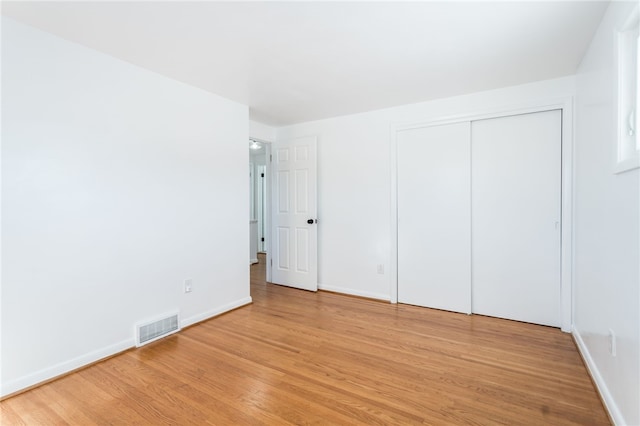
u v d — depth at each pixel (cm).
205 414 163
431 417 160
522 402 171
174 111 268
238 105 329
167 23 184
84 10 170
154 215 254
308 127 406
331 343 246
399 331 269
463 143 309
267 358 222
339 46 212
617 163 156
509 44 209
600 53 186
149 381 193
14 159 181
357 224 373
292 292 394
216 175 307
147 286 249
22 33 183
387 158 350
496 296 301
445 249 321
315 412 164
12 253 180
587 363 206
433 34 197
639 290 130
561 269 272
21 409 167
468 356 224
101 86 219
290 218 417
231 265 325
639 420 129
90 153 214
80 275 210
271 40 204
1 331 176
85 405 170
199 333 267
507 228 294
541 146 279
